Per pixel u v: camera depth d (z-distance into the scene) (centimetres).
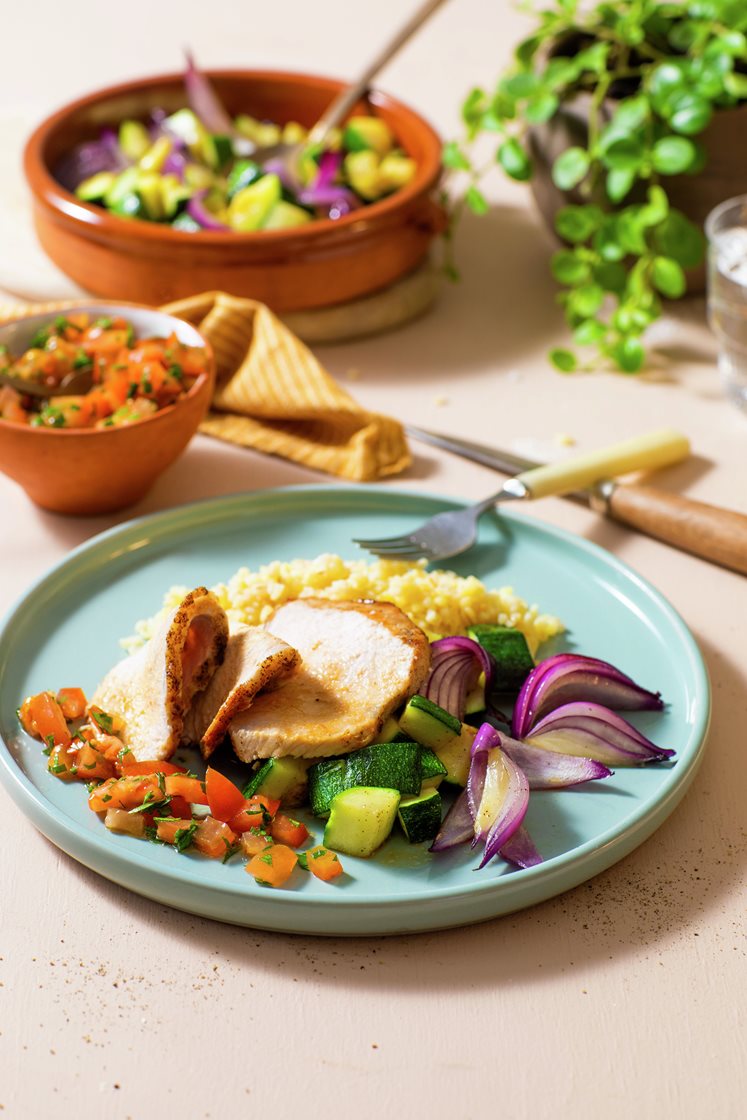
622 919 87
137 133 129
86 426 103
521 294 127
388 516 105
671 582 103
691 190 117
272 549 103
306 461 111
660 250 116
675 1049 83
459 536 102
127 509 108
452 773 89
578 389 118
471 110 122
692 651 96
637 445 108
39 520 107
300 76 133
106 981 84
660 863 89
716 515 103
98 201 124
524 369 120
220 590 98
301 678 92
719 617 101
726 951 86
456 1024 83
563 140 119
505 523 104
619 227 116
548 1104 81
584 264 118
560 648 97
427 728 89
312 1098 81
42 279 122
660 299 125
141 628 97
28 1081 81
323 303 120
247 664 91
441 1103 81
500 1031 83
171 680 90
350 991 84
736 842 90
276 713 90
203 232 117
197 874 85
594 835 88
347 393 114
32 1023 83
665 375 119
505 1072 82
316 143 126
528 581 101
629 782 90
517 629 97
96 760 89
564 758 90
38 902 87
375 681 91
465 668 93
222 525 105
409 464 111
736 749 94
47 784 90
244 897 85
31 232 127
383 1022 83
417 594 97
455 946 86
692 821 90
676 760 91
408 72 156
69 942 86
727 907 87
